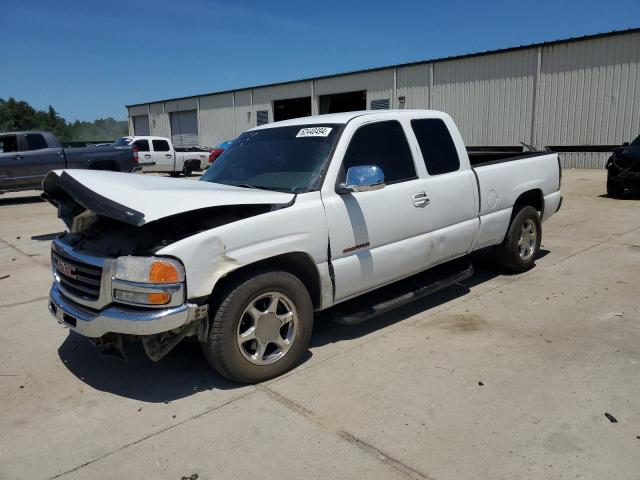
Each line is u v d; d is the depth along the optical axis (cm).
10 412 360
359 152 446
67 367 428
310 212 399
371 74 2830
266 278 374
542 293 562
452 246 518
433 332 468
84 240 395
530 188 615
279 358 392
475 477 274
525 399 348
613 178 1203
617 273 624
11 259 821
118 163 1546
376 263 445
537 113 2203
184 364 425
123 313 341
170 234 366
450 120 540
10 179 1422
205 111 3988
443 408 341
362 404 351
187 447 312
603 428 312
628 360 399
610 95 1994
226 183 465
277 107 3488
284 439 316
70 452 312
